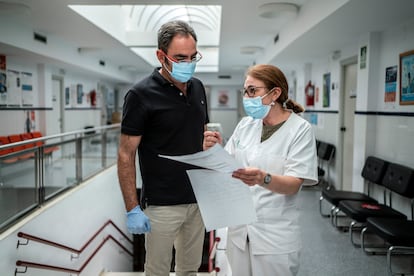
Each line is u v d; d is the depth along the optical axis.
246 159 1.62
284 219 1.54
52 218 3.30
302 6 4.50
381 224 3.01
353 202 3.85
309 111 7.58
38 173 3.20
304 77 7.82
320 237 3.94
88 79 10.75
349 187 5.67
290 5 4.48
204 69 12.77
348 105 5.64
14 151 2.79
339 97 5.85
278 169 1.52
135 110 1.52
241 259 1.60
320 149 6.44
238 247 1.60
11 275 2.63
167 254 1.69
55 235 3.37
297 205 1.58
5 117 6.30
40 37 5.85
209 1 4.30
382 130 4.27
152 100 1.54
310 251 3.54
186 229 1.78
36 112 7.45
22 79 6.86
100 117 11.99
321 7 3.76
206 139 1.48
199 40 7.51
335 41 5.07
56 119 8.45
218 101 14.63
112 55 8.80
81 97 10.13
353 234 4.04
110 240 5.25
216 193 1.42
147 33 7.18
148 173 1.63
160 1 4.21
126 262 6.22
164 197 1.62
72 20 5.10
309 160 1.46
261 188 1.57
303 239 3.88
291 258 1.54
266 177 1.34
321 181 6.42
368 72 4.42
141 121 1.52
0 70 6.09
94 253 4.38
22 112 6.88
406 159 3.75
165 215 1.62
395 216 3.39
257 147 1.60
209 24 7.66
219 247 2.93
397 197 3.95
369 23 3.89
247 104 1.54
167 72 1.56
